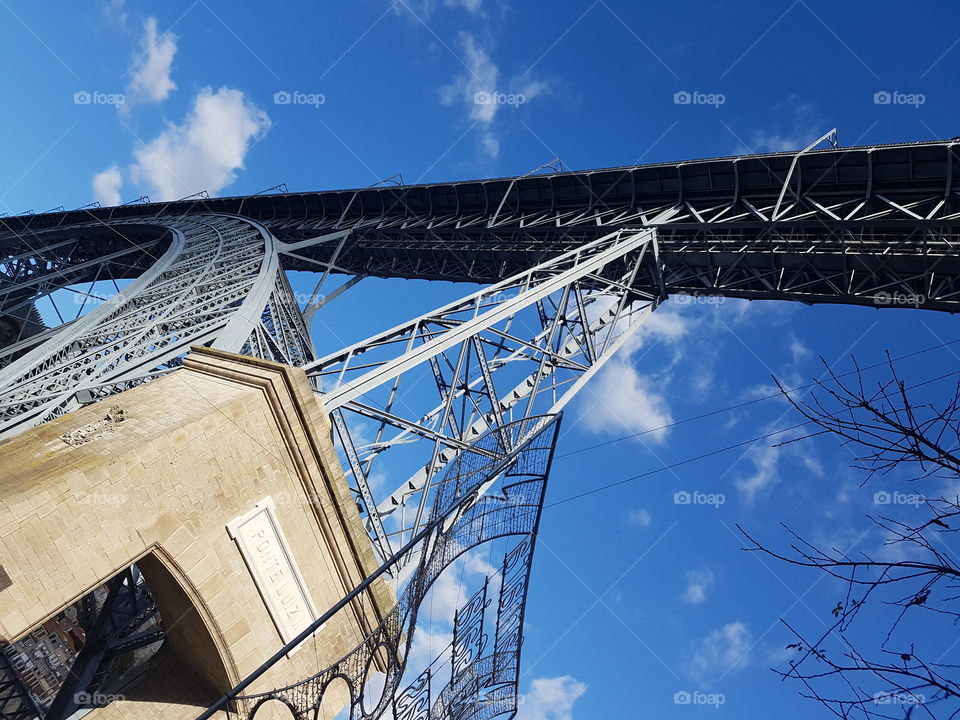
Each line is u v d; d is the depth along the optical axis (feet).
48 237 302.86
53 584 54.65
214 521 64.44
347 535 73.46
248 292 148.46
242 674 65.92
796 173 140.05
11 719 73.46
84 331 133.80
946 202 120.98
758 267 145.69
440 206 230.07
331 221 272.10
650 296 151.02
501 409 97.91
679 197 161.38
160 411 67.00
